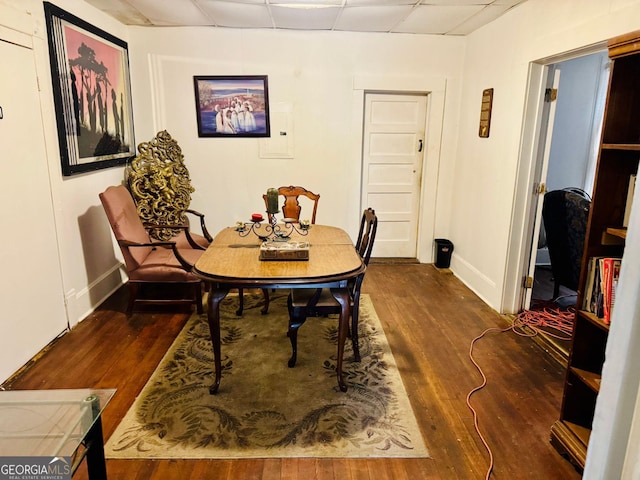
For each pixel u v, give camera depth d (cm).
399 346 291
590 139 461
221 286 222
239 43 420
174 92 428
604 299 173
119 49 390
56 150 295
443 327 322
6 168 244
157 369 257
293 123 443
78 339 295
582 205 330
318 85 436
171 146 407
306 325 319
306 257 243
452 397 234
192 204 456
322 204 466
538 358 278
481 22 376
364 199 480
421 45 432
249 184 455
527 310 354
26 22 260
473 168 409
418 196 482
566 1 270
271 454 190
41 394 158
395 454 191
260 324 321
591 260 178
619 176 171
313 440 199
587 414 193
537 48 298
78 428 142
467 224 423
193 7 347
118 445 194
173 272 325
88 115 335
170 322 323
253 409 221
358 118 446
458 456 191
